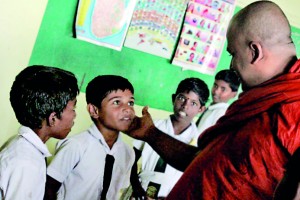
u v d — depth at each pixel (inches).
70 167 57.9
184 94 82.3
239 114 43.4
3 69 80.3
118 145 63.7
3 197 40.9
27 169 42.2
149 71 95.0
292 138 37.4
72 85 49.1
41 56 84.1
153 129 61.0
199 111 84.1
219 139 44.9
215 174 42.9
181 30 95.3
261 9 43.4
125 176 65.7
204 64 99.7
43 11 82.0
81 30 85.2
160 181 81.7
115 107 59.4
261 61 43.3
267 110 40.8
